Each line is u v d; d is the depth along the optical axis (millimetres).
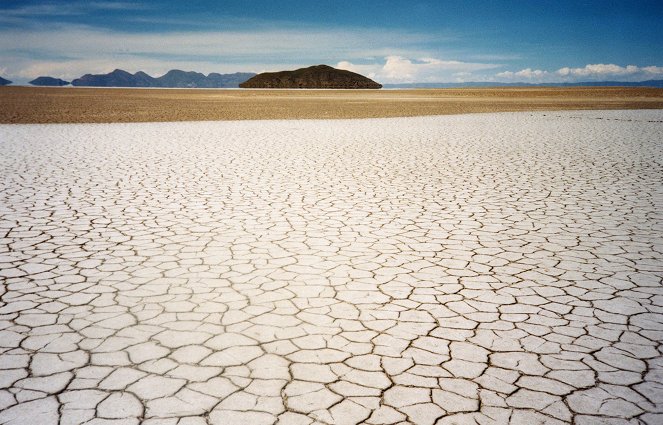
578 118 21734
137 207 5852
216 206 5941
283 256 4191
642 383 2361
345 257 4180
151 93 60656
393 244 4543
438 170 8586
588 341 2766
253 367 2467
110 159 9539
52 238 4621
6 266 3885
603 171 8453
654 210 5797
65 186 6973
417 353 2621
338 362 2523
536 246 4496
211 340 2742
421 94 63094
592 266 3980
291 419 2068
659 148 11461
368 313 3107
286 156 10195
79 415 2078
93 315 3041
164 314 3066
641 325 2963
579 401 2215
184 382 2330
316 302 3268
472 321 3006
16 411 2098
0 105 27812
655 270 3887
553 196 6562
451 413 2121
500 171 8484
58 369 2430
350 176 7984
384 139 13547
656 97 46938
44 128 15922
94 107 28250
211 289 3471
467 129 16688
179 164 9062
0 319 2969
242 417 2078
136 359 2533
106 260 4051
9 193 6469
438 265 3996
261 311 3123
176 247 4406
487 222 5305
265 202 6172
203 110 27453
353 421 2061
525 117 22641
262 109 29000
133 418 2064
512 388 2311
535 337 2809
